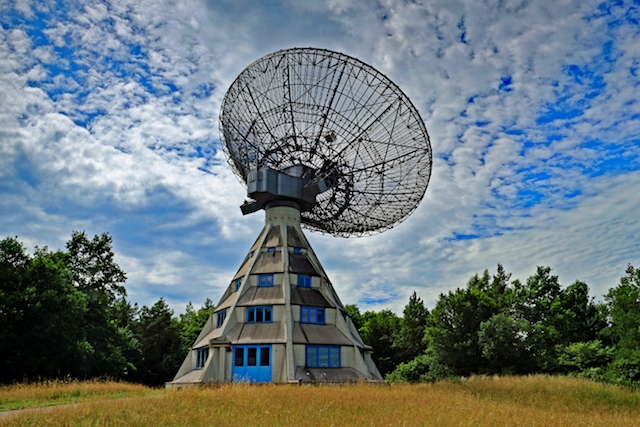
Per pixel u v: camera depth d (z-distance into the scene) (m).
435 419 23.58
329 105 49.06
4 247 58.88
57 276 60.03
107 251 83.25
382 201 55.22
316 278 53.00
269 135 51.94
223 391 33.62
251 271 52.28
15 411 27.69
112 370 71.50
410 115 49.59
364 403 28.38
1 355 53.62
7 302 53.47
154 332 98.81
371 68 47.44
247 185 53.75
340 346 48.56
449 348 75.56
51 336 55.66
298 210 56.19
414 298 104.94
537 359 70.19
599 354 66.62
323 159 53.38
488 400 35.12
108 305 80.69
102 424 21.31
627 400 39.66
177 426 21.22
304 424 21.67
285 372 44.66
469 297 78.75
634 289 78.75
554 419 26.38
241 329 48.06
